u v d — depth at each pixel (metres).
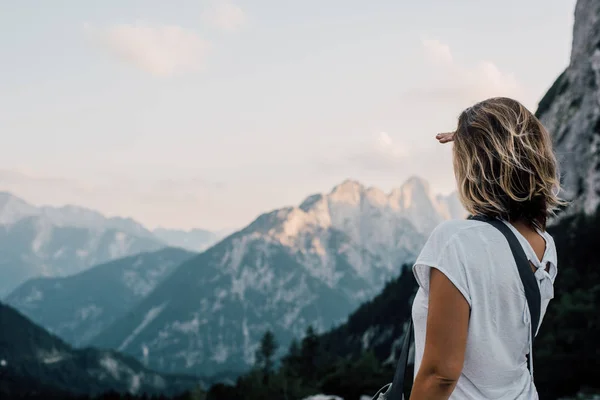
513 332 2.02
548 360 39.72
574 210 104.38
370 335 168.75
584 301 64.31
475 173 2.16
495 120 2.16
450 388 1.97
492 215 2.15
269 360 164.00
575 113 119.31
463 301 2.00
